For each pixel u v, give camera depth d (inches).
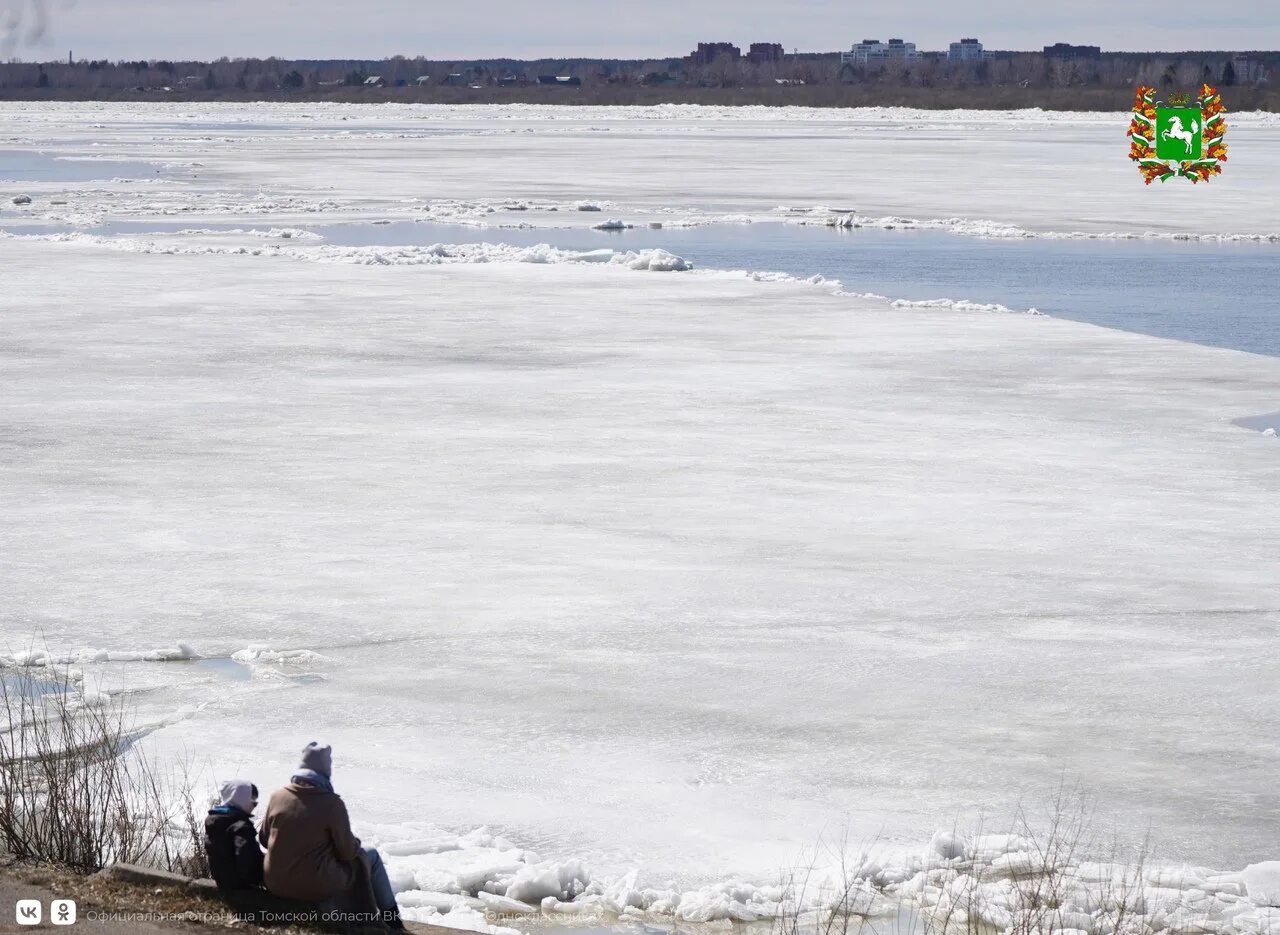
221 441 830.5
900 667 490.6
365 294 1515.7
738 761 414.6
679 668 487.8
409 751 419.5
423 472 762.2
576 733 434.0
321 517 673.0
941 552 625.6
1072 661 497.0
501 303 1456.7
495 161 4379.9
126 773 392.5
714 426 884.6
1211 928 321.1
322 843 272.1
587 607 549.0
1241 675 486.0
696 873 348.8
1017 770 410.3
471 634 519.2
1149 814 382.9
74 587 568.7
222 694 461.4
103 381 1015.0
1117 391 1013.8
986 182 3508.9
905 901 335.3
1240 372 1092.5
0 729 423.2
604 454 807.1
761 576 588.7
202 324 1293.1
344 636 516.7
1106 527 668.1
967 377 1063.6
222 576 583.8
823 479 755.4
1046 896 334.0
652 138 6220.5
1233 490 740.0
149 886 286.8
